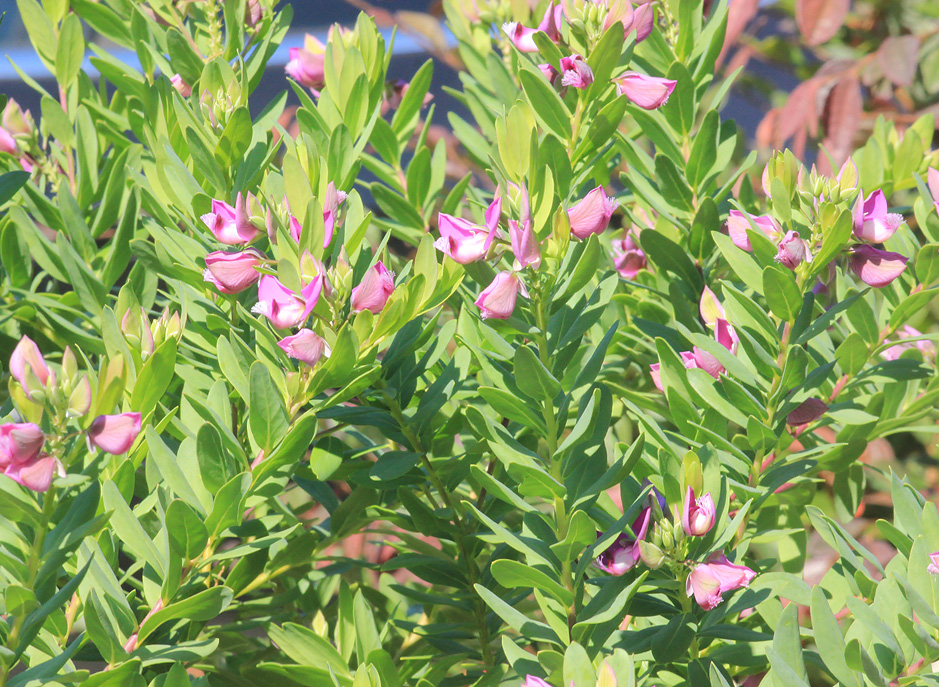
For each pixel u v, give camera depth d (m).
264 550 1.23
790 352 1.19
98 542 1.18
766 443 1.21
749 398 1.20
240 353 1.20
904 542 1.19
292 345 1.16
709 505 1.17
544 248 1.17
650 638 1.20
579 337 1.19
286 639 1.21
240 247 1.21
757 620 1.25
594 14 1.21
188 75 1.25
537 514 1.19
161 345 1.15
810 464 1.23
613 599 1.19
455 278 1.18
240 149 1.22
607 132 1.21
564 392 1.19
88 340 1.24
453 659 1.22
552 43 1.21
